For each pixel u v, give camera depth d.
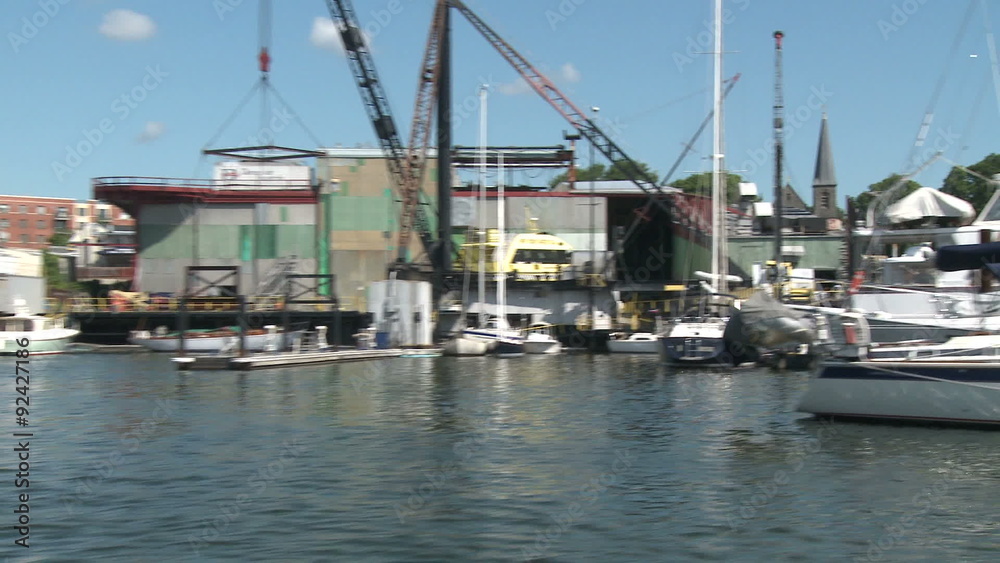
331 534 17.62
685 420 30.42
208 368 51.56
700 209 78.06
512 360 60.69
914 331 29.03
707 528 17.86
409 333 69.25
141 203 77.69
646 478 21.81
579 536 17.44
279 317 71.88
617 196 82.12
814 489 20.55
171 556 16.42
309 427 29.42
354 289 78.62
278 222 78.44
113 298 74.56
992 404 25.66
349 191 78.81
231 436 27.73
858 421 27.81
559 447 25.75
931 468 22.12
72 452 25.28
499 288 71.12
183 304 57.62
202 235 78.19
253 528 17.98
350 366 54.41
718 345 51.97
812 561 16.03
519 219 82.06
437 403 35.50
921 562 15.96
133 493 20.64
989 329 27.94
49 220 144.38
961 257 27.47
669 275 85.81
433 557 16.34
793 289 61.66
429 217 80.44
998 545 16.75
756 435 27.12
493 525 18.16
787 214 92.19
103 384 42.62
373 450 25.45
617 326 75.31
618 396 37.56
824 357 28.88
